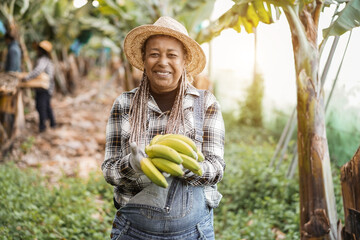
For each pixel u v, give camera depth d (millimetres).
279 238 3760
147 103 1924
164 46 1862
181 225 1817
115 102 1991
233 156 6367
